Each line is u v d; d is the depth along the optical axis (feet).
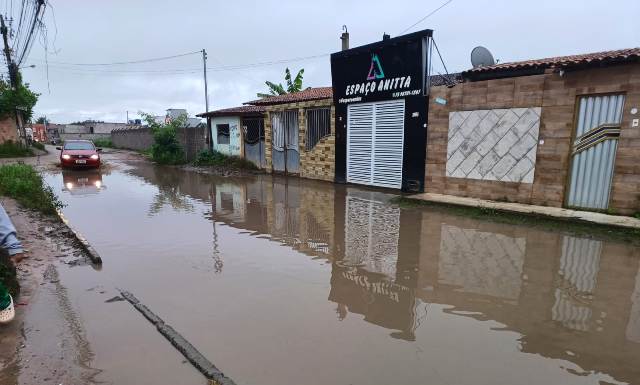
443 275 16.81
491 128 30.83
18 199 31.83
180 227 25.32
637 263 18.10
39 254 19.22
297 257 19.21
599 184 26.17
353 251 20.12
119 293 14.88
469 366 10.31
